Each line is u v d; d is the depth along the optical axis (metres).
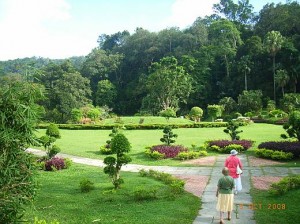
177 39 79.25
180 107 67.62
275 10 71.94
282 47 60.38
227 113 56.28
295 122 18.81
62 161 17.17
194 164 17.55
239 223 8.78
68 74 58.41
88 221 8.98
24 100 6.29
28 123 6.07
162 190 11.95
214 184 13.23
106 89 74.12
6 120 5.95
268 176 14.48
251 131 30.34
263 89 62.56
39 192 11.84
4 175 5.77
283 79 55.84
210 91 68.81
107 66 81.50
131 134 31.09
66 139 28.64
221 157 19.06
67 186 13.03
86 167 17.62
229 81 67.06
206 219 9.12
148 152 19.78
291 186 11.59
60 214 9.59
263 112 51.09
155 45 80.56
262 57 64.00
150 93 63.53
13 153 5.95
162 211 9.73
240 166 11.83
